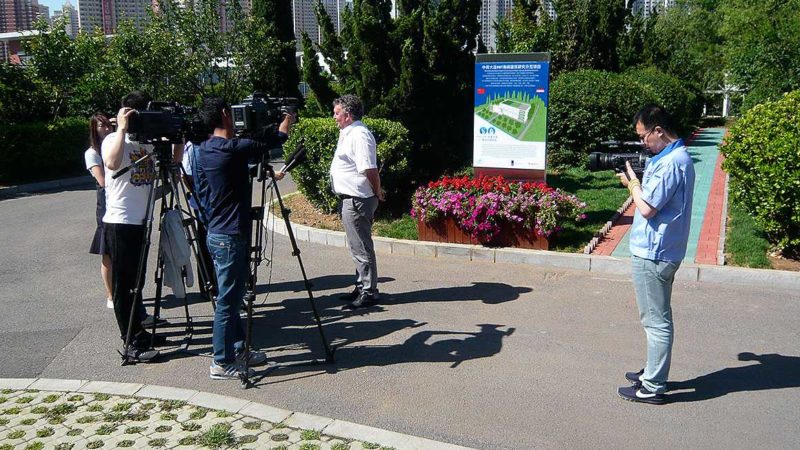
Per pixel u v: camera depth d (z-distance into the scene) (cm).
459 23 1208
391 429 419
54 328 612
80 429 421
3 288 737
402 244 835
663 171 411
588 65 1791
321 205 1032
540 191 794
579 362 511
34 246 934
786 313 600
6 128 1542
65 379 500
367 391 472
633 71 2047
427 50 1120
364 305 650
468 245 814
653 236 421
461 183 823
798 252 732
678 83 2089
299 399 462
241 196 475
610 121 1322
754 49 1563
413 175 1140
